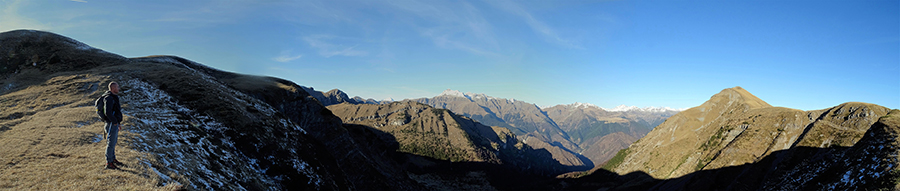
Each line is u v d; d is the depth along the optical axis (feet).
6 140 77.61
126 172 65.16
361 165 410.72
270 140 209.46
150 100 175.42
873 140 318.24
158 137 112.27
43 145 75.41
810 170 380.99
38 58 240.94
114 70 231.50
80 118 109.50
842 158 347.97
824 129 446.60
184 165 96.27
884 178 247.91
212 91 236.63
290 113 391.24
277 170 184.03
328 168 260.21
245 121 209.05
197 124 170.30
